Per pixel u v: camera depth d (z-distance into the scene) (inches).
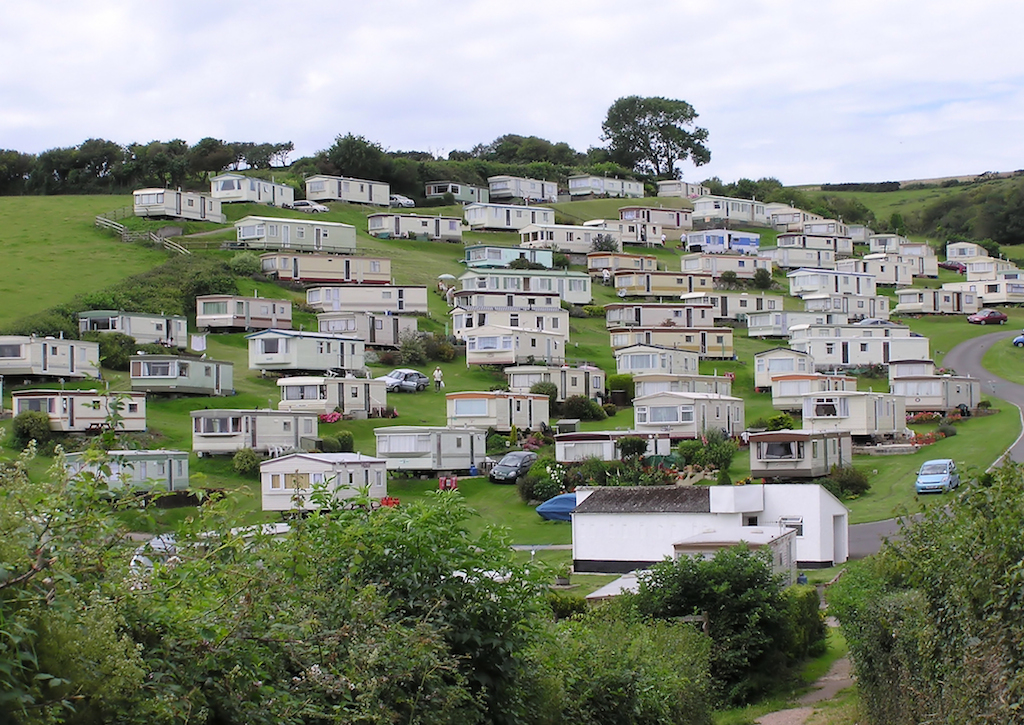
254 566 511.2
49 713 368.8
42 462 2388.0
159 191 5280.5
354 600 564.7
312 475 2218.3
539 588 676.7
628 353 3673.7
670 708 933.2
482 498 2454.5
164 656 450.6
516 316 4106.8
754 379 3784.5
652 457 2625.5
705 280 5221.5
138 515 466.3
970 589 623.5
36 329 3316.9
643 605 1214.9
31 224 5305.1
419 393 3464.6
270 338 3410.4
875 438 2861.7
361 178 7160.4
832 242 6063.0
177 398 3093.0
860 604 1073.5
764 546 1346.0
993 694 609.6
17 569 387.9
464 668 636.1
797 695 1173.7
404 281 4857.3
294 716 497.4
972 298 5251.0
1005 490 591.2
